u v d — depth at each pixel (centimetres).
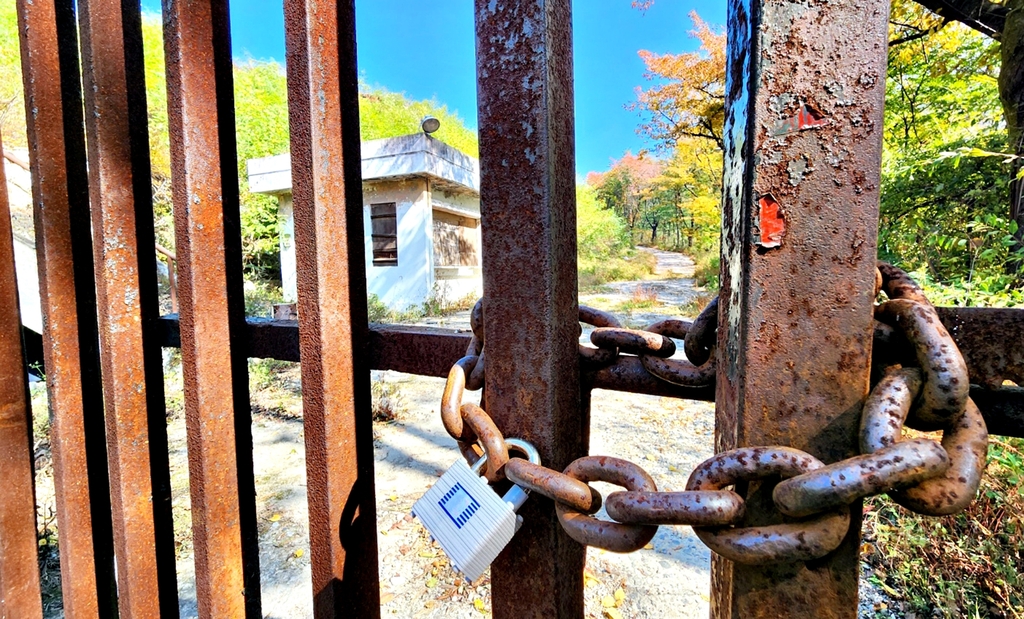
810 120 40
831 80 39
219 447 86
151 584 99
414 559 223
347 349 76
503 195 57
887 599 183
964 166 352
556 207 56
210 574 85
